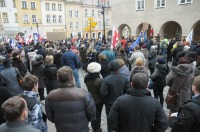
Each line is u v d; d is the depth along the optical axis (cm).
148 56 895
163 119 240
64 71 273
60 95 271
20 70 588
